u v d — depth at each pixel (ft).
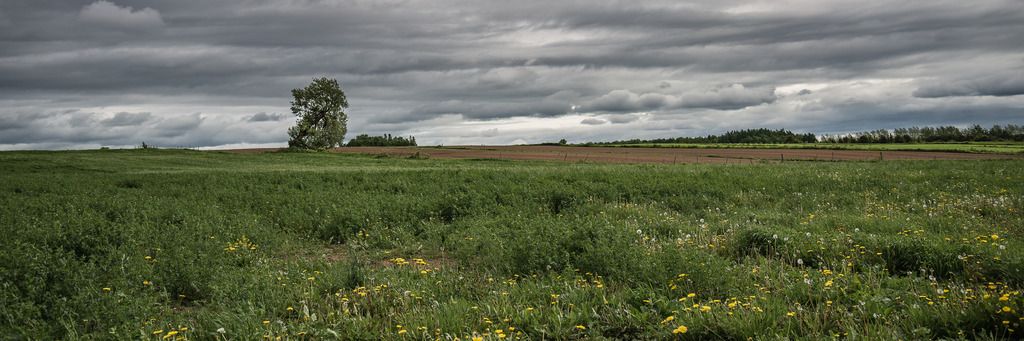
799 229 38.45
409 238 41.01
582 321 19.61
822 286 22.35
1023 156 187.11
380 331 19.13
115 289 24.21
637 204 55.42
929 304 19.30
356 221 46.14
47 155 188.75
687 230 39.70
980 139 374.22
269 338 18.28
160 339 18.38
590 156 230.68
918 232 34.68
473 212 50.37
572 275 25.76
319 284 25.79
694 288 22.67
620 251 27.53
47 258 27.71
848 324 17.70
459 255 34.81
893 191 59.52
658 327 18.56
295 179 86.63
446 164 176.55
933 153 220.23
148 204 54.65
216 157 211.41
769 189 63.21
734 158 208.44
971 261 25.75
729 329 17.51
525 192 60.18
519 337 18.29
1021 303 18.04
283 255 37.76
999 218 40.68
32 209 52.03
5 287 22.57
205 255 30.68
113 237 36.63
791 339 17.07
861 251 28.43
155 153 220.02
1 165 147.43
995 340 16.46
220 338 19.11
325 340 18.51
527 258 29.32
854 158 193.06
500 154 253.44
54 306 21.29
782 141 471.62
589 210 51.08
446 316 19.99
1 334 18.49
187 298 26.22
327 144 305.53
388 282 25.05
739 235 33.09
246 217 49.42
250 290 24.12
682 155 233.35
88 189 76.95
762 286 23.09
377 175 90.12
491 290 24.23
